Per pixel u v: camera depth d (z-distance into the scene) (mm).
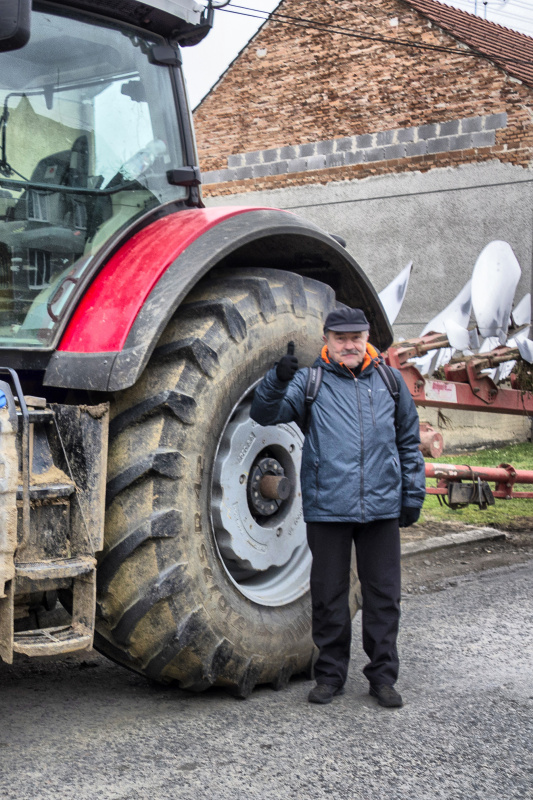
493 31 16625
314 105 15430
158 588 3014
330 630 3457
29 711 3246
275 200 15945
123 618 3064
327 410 3416
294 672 3613
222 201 16578
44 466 2838
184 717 3203
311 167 15523
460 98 13969
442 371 7664
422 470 3506
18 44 2570
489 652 4027
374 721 3191
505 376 9078
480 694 3479
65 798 2539
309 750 2920
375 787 2656
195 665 3188
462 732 3092
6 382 2797
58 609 3584
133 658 3172
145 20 3551
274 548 3615
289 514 3711
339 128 15203
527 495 7242
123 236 3336
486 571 5785
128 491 3051
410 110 14445
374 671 3426
